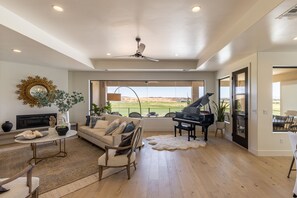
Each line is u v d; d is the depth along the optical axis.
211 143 5.29
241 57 4.63
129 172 3.02
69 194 2.56
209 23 3.14
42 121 5.96
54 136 3.97
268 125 4.16
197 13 2.77
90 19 2.99
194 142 5.27
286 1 1.92
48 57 4.68
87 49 4.88
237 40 3.28
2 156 4.14
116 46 4.60
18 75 5.54
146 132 6.84
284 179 2.98
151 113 7.50
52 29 3.43
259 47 3.73
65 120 5.18
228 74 5.82
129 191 2.63
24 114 5.68
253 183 2.85
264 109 4.16
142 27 3.33
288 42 3.38
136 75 7.23
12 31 2.82
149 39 4.02
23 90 5.62
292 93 6.36
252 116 4.39
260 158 3.99
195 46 4.57
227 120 6.08
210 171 3.31
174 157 4.08
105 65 6.49
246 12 2.72
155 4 2.50
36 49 3.89
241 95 5.01
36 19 2.99
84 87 7.20
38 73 5.94
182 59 6.17
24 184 2.01
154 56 5.70
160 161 3.82
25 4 2.51
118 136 4.05
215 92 7.11
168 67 6.47
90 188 2.72
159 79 7.24
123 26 3.29
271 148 4.16
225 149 4.69
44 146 4.93
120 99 6.99
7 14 2.65
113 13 2.78
